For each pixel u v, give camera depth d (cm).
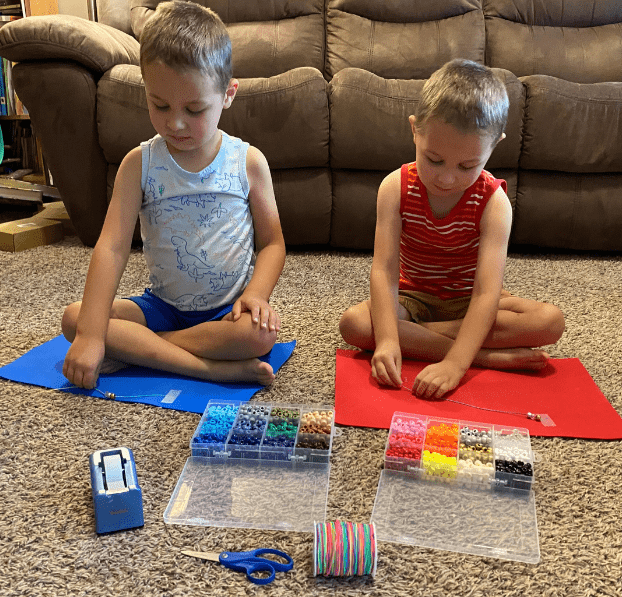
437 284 139
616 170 206
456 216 127
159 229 126
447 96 106
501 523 84
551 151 202
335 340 142
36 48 194
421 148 112
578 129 200
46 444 100
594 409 113
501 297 135
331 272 192
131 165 124
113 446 99
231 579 74
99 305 117
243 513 85
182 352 121
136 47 234
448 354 121
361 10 248
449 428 102
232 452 97
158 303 130
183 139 113
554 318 126
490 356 128
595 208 208
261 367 117
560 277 190
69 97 199
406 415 106
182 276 127
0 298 163
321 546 74
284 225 211
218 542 80
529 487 90
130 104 199
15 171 312
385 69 240
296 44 244
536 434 104
